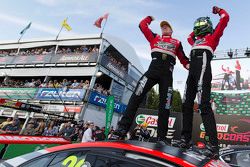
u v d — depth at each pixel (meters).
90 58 23.20
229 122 15.47
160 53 3.71
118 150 2.38
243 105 20.55
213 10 3.66
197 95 3.33
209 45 3.44
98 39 24.25
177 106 32.12
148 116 16.45
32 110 12.25
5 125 10.22
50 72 24.91
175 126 15.57
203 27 3.53
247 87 21.22
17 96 24.19
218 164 2.37
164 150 2.36
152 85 3.73
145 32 3.90
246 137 14.83
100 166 2.34
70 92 21.70
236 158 5.13
